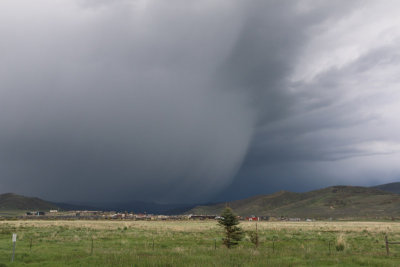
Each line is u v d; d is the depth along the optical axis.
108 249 27.95
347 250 29.06
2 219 132.62
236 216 32.72
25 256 24.25
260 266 19.59
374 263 20.91
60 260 22.08
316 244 36.22
